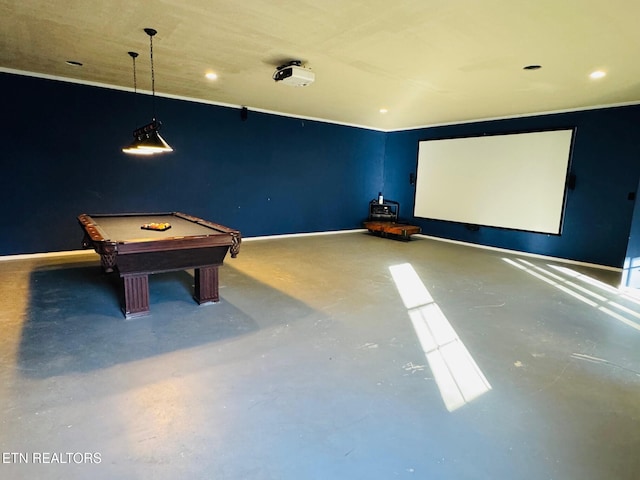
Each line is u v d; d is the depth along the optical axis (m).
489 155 7.13
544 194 6.42
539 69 3.98
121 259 3.10
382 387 2.34
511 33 3.05
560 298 4.22
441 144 7.97
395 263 5.78
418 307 3.82
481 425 2.00
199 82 5.19
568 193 6.14
